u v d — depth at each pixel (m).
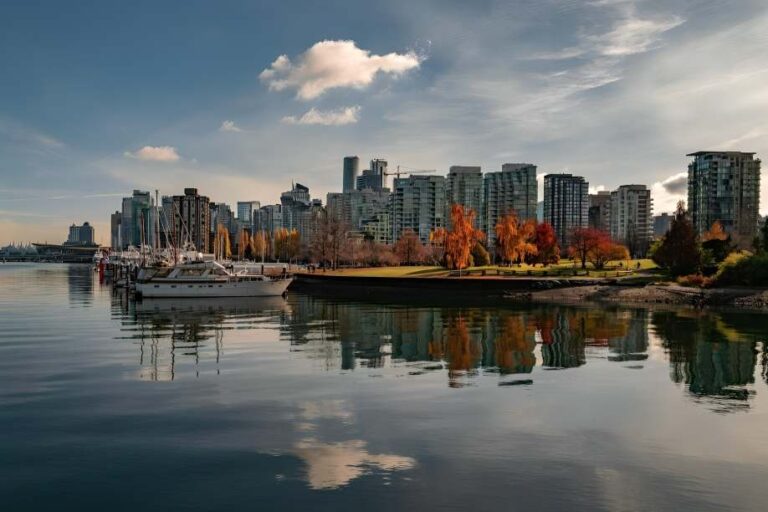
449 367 33.78
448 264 127.81
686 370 33.12
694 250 100.19
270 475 17.28
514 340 45.06
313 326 54.38
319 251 154.00
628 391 27.98
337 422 22.50
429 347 41.41
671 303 80.31
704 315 64.88
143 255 130.50
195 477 17.14
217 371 32.41
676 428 22.09
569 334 48.53
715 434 21.39
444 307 75.50
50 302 81.00
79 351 39.19
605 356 37.69
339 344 42.78
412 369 33.16
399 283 99.88
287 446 19.78
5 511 15.11
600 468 17.94
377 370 32.81
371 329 52.00
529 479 17.03
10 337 45.88
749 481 17.03
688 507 15.30
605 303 81.12
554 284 91.94
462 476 17.22
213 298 88.06
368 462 18.31
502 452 19.25
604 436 21.03
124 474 17.42
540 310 71.38
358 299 90.00
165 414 23.55
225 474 17.36
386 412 23.89
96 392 27.34
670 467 18.08
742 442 20.50
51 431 21.38
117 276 126.12
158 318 61.25
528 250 131.62
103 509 15.22
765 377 31.31
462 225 112.94
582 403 25.62
